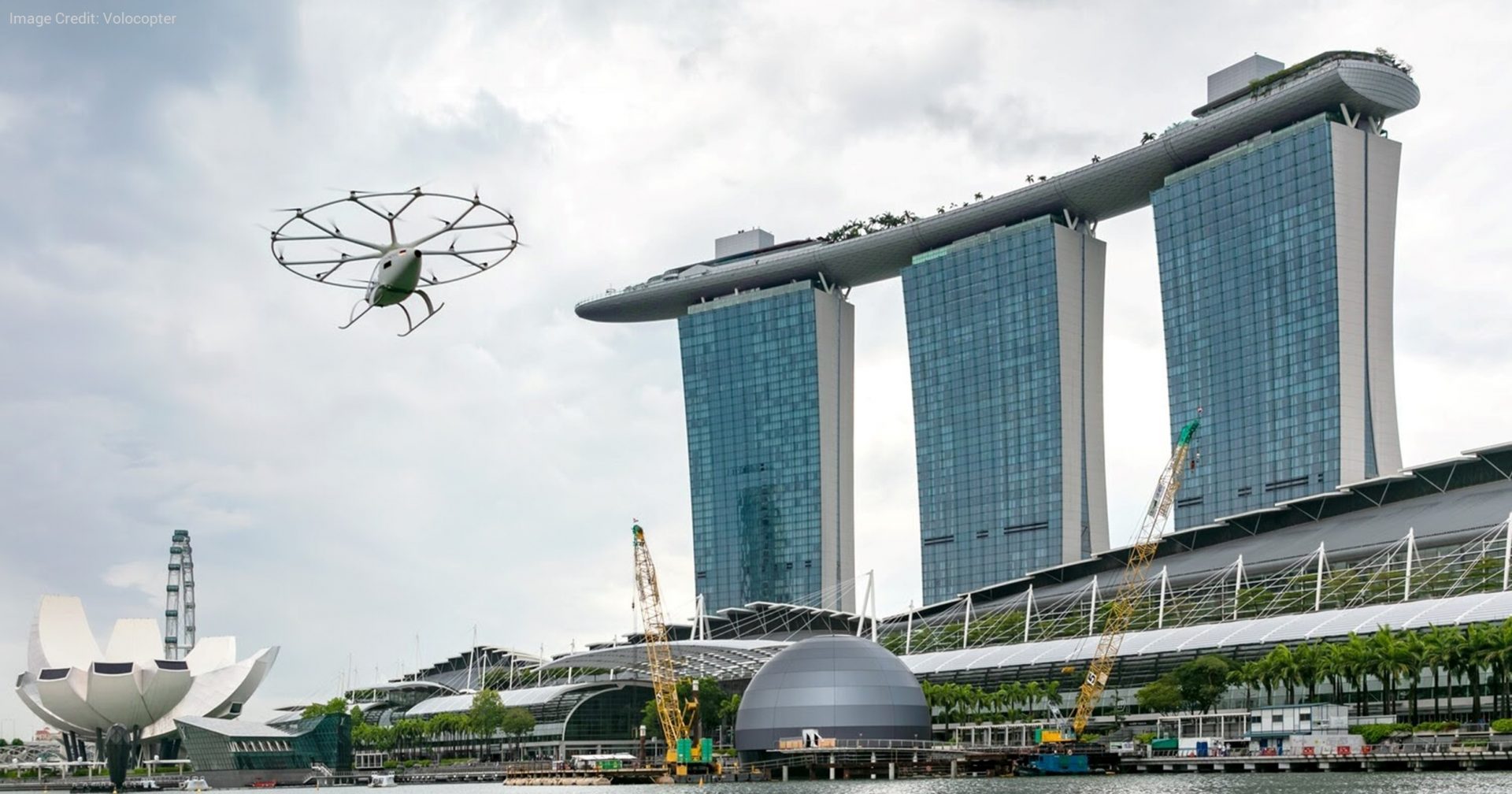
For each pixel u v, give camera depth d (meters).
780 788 172.38
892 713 191.12
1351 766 168.38
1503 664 166.75
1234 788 141.25
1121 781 166.50
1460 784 137.12
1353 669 182.25
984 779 183.38
